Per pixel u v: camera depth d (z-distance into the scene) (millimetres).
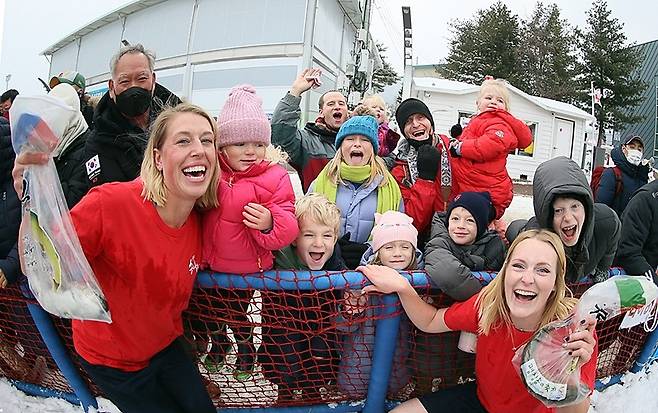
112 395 2250
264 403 2678
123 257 1999
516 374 2309
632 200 3303
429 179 3355
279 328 2445
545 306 2254
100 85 26531
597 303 2131
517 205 8820
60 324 2557
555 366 2104
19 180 1896
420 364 2643
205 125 2002
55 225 1861
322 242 2525
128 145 2619
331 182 3213
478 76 38906
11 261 2449
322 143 3969
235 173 2260
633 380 3109
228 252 2244
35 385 2941
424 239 3445
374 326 2512
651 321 2982
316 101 18328
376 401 2605
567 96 38031
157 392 2277
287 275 2336
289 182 2322
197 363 2537
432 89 16516
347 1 21375
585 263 2598
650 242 3326
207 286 2336
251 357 2541
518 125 3611
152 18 23219
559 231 2488
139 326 2107
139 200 1995
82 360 2225
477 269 2641
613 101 39031
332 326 2441
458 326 2391
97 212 1936
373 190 3193
